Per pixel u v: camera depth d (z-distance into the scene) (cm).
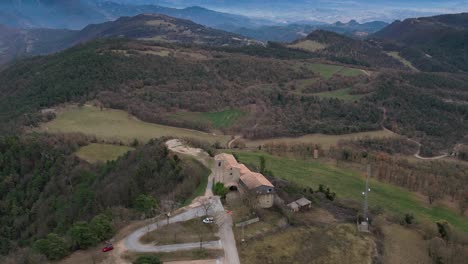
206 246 8425
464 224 11881
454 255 8931
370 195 13488
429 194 13462
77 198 11969
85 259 7919
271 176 12700
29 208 13488
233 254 8225
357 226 9956
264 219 9694
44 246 7969
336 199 11862
